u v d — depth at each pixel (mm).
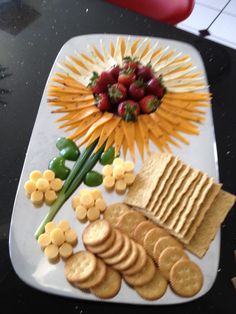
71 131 976
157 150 958
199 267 801
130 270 778
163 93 1036
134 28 1213
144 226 836
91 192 879
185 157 951
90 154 943
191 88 1044
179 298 771
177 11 1310
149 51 1091
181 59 1099
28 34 1197
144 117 995
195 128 987
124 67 1016
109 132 965
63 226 832
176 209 857
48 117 992
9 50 1162
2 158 971
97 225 834
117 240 812
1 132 1012
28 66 1134
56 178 911
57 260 808
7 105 1058
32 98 1074
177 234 825
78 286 776
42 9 1253
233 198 885
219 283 819
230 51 1175
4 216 895
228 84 1104
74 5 1265
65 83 1042
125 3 1376
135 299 769
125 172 915
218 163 977
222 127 1032
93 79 1025
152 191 874
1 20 1224
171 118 996
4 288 810
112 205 875
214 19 2037
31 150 940
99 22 1224
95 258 796
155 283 783
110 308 790
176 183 890
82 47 1114
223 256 853
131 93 991
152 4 1344
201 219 839
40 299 800
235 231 881
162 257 799
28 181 887
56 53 1164
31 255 811
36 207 867
